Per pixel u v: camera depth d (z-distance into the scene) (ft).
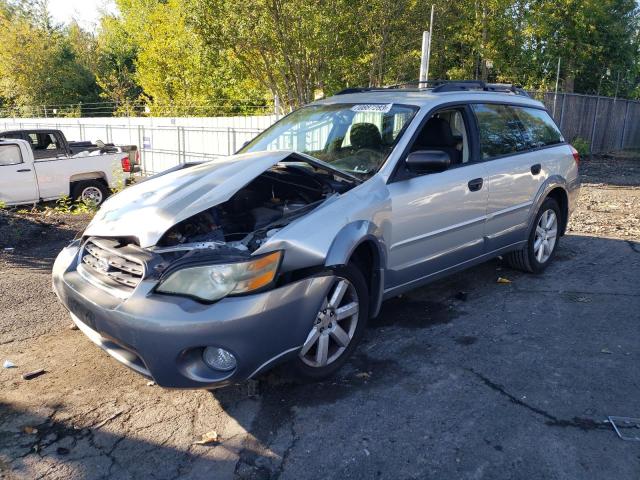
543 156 18.51
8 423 10.52
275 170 13.25
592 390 11.56
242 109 80.43
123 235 10.75
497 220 16.61
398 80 49.73
